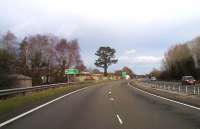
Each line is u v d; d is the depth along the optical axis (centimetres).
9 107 2259
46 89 4644
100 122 1605
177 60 11425
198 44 10525
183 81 6550
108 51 18262
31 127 1449
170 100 3052
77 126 1478
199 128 1414
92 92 4581
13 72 6500
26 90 3575
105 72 18250
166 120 1670
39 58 10494
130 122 1603
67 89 5291
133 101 2956
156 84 6525
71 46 11494
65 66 11025
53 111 2094
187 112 2042
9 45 10006
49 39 11075
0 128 1420
